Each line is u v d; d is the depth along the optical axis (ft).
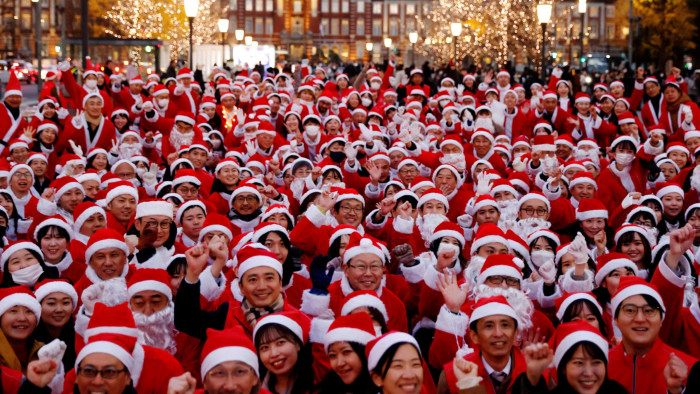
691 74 171.73
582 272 21.58
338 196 29.22
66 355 20.52
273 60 139.74
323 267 22.61
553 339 17.01
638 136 49.11
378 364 15.37
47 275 22.77
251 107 63.52
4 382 16.94
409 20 392.27
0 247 27.81
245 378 15.33
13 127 47.73
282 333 17.12
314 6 391.04
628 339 18.08
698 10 214.28
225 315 19.66
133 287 19.92
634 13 217.77
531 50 164.35
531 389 15.46
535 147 41.47
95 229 27.53
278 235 23.09
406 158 39.14
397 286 23.89
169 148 47.78
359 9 395.55
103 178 36.11
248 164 40.40
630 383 18.12
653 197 31.09
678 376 16.26
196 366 20.11
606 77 132.36
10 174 33.35
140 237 25.53
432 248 26.32
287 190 35.70
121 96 62.23
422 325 23.09
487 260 21.39
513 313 17.61
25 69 175.94
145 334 19.62
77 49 118.11
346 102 61.82
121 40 118.52
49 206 30.04
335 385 16.71
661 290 21.07
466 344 19.94
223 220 26.66
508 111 56.29
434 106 64.49
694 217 29.40
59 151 45.60
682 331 21.61
